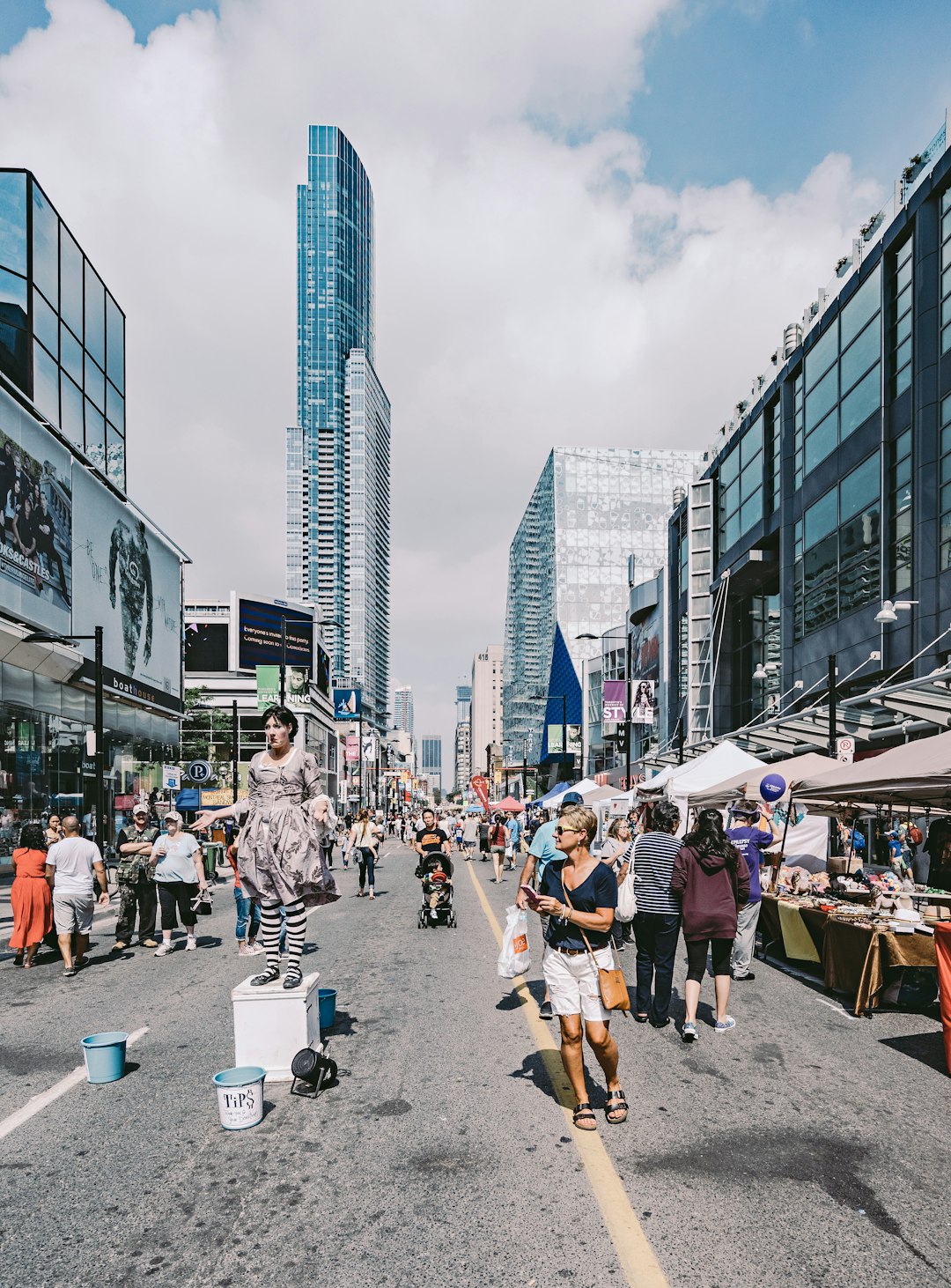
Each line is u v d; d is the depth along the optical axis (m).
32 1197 3.84
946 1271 3.14
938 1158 4.23
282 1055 5.48
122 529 33.66
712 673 41.16
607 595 116.19
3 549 23.38
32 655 24.48
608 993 4.55
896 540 23.16
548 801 28.31
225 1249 3.32
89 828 28.36
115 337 36.28
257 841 5.59
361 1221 3.54
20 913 10.11
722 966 6.89
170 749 40.84
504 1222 3.51
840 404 26.91
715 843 6.77
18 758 24.27
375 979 8.91
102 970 9.82
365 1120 4.75
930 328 21.41
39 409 28.03
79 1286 3.07
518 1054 6.07
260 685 35.78
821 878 10.75
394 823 65.06
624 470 119.69
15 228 27.70
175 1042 6.51
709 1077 5.59
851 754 16.45
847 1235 3.41
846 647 26.19
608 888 4.63
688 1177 3.96
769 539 34.56
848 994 8.28
